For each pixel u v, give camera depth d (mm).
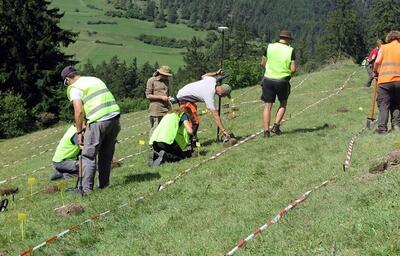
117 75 133625
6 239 7945
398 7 96625
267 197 8516
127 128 23078
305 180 9172
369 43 103625
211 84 13758
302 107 20656
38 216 8906
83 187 10070
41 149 23000
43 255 7184
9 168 17531
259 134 14758
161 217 8211
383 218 6082
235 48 110625
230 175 10320
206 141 14727
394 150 8820
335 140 12539
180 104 13898
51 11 54312
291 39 13836
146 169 11914
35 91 50688
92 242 7551
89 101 9875
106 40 197500
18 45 50094
